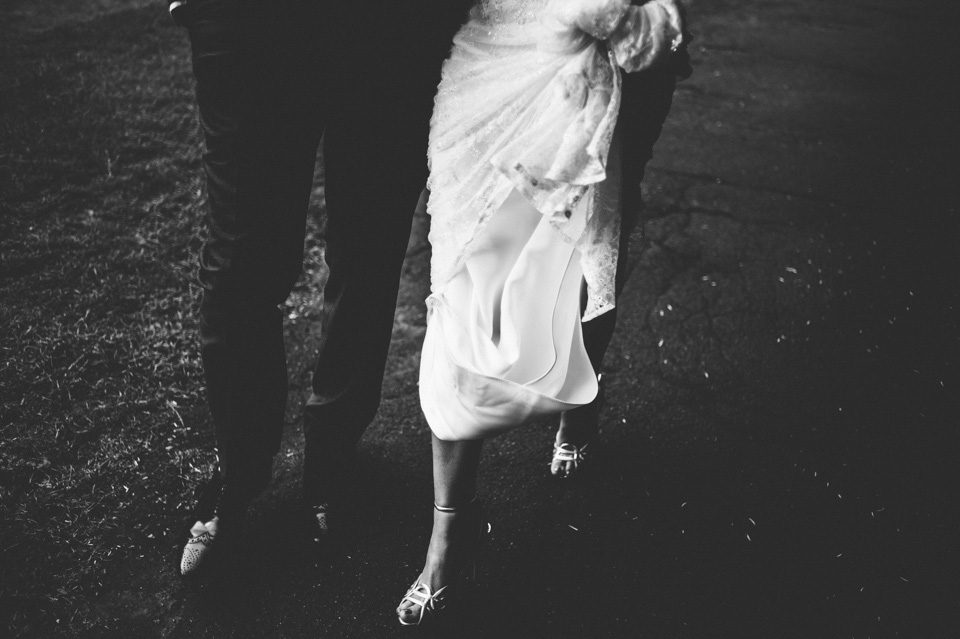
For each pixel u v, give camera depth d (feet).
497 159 4.99
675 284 10.27
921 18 21.94
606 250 5.29
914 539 7.02
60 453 7.09
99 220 9.80
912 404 8.53
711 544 6.91
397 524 6.93
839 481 7.59
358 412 6.35
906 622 6.30
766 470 7.69
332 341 6.06
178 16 4.71
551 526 7.02
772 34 19.95
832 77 17.48
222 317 5.46
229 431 5.94
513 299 5.23
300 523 6.89
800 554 6.85
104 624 5.90
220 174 5.03
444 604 5.98
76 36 14.06
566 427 7.32
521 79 5.06
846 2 23.04
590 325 6.09
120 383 7.88
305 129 5.11
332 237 5.78
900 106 16.11
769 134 14.57
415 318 9.37
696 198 12.29
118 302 8.77
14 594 5.94
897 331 9.61
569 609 6.31
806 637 6.17
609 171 5.25
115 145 11.14
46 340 8.10
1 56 12.94
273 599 6.22
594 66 4.85
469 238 5.26
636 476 7.55
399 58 5.23
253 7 4.55
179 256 9.58
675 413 8.31
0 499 6.59
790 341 9.37
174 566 6.39
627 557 6.77
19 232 9.37
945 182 13.16
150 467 7.14
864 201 12.45
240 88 4.75
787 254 10.99
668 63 4.99
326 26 4.84
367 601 6.27
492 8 5.18
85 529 6.51
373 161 5.49
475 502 5.94
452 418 5.39
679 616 6.29
